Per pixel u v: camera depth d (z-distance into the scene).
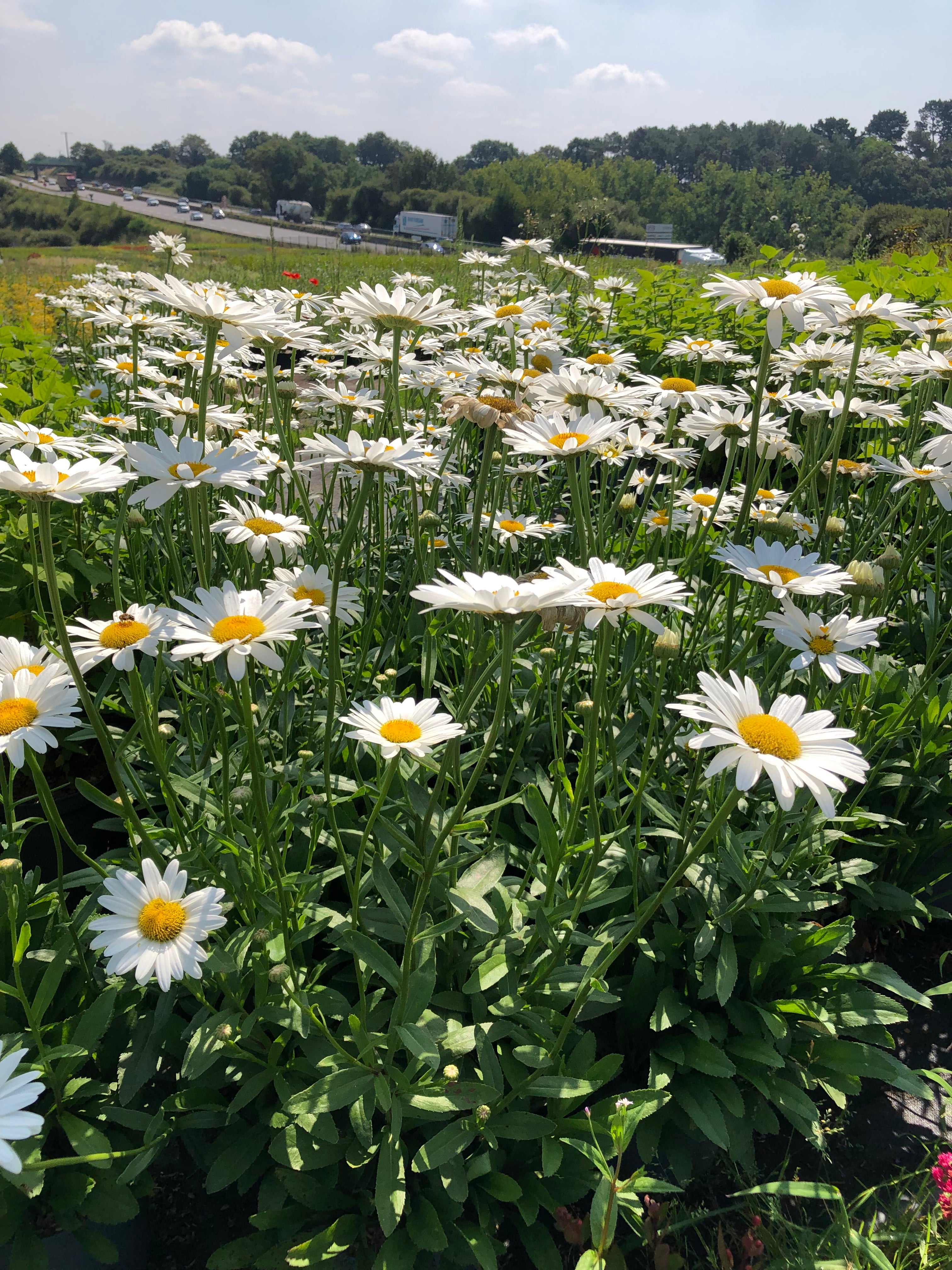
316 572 2.83
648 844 3.11
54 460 2.56
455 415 3.63
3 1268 2.01
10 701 1.93
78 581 4.06
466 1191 2.14
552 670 3.09
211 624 1.97
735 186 62.97
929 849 3.58
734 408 4.55
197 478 2.21
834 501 4.77
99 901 1.79
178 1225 2.44
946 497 3.52
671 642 2.32
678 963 2.76
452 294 8.20
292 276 9.30
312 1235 2.25
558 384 3.12
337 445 2.42
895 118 147.50
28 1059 2.14
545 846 2.50
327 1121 2.14
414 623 3.96
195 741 3.19
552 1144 2.24
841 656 2.29
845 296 3.24
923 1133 2.88
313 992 2.40
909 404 5.54
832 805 1.56
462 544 4.38
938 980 3.49
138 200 90.56
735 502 3.98
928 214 44.78
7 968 2.31
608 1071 2.28
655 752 3.33
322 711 3.33
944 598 4.43
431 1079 2.22
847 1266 2.21
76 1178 2.14
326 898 2.91
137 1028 2.39
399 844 2.55
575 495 2.83
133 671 2.11
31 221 70.31
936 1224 2.33
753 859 2.88
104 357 6.52
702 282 8.86
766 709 2.94
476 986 2.43
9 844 2.38
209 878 2.46
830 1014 2.75
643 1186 1.96
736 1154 2.55
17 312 10.48
